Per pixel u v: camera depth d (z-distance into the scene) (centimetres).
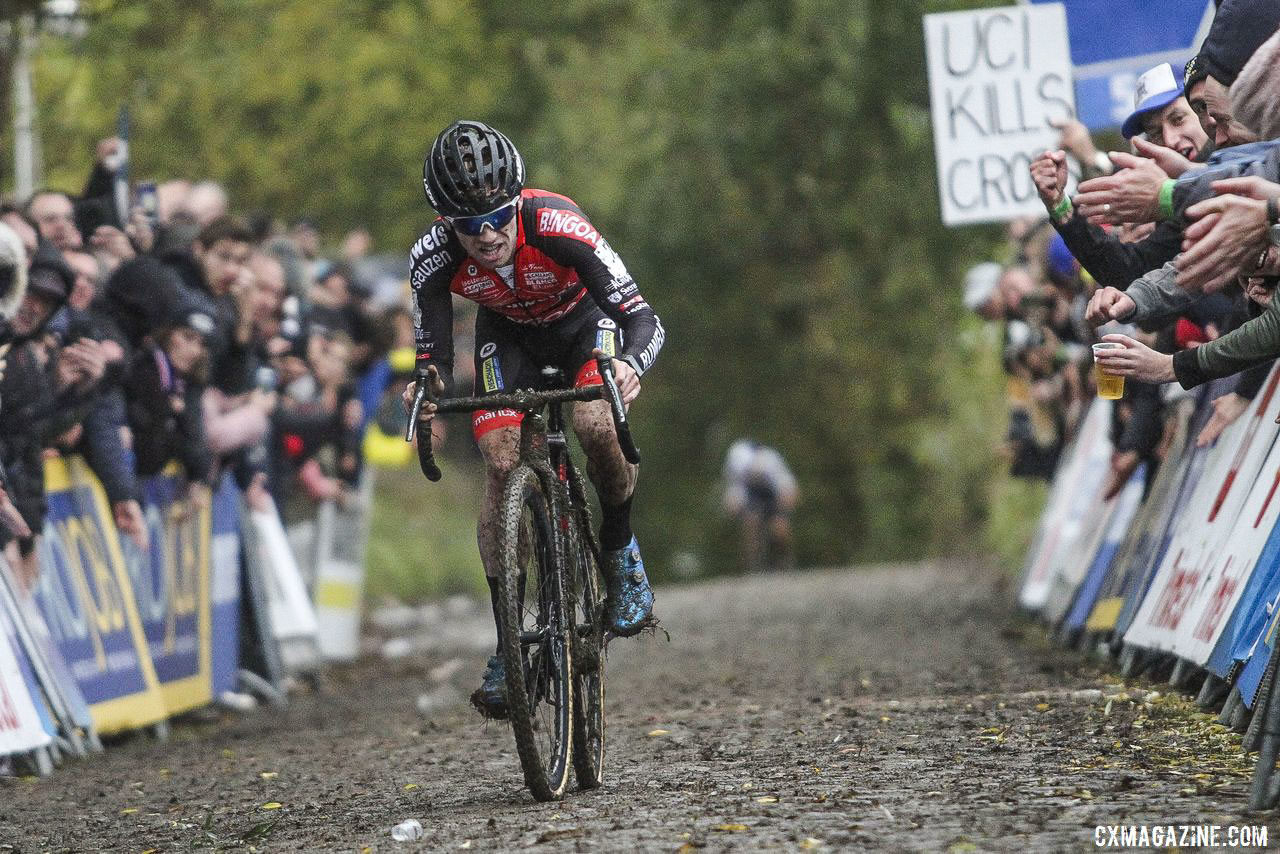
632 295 1316
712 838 1083
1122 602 2092
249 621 2589
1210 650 1552
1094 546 2389
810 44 6512
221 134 4916
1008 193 2336
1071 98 2319
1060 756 1346
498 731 1861
